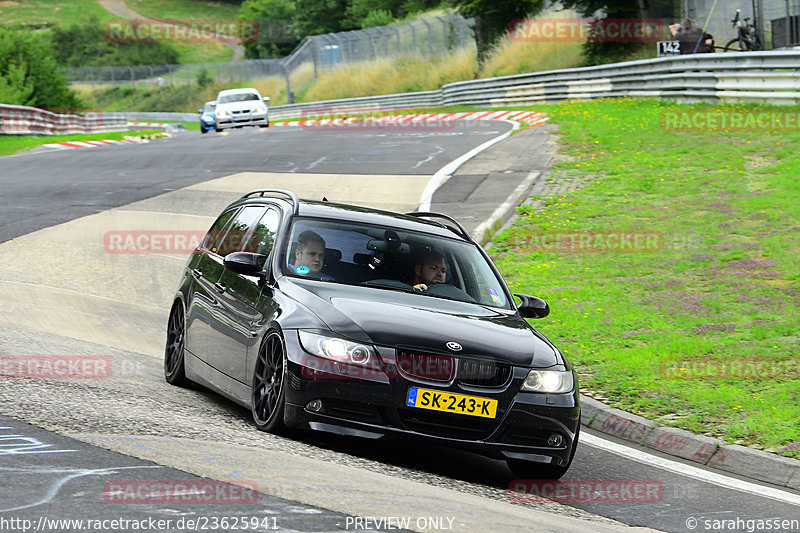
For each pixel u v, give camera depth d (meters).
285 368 22.06
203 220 63.41
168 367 30.08
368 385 21.45
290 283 24.55
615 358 35.25
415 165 83.50
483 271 27.72
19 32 199.12
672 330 39.00
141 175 84.75
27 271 47.78
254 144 108.44
